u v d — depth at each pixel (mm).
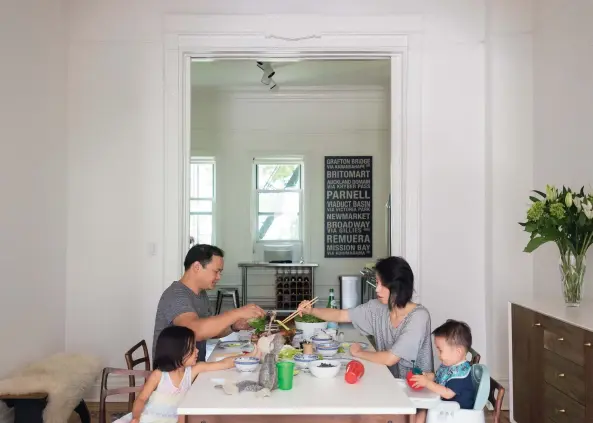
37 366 3582
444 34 4547
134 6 4520
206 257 3164
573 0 3822
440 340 2480
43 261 4109
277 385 2188
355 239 8078
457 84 4543
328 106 8078
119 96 4523
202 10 4527
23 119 3818
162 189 4508
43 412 3213
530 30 4438
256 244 8195
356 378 2268
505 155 4422
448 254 4531
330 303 4102
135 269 4508
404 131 4535
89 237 4516
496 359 4375
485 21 4527
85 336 4496
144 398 2457
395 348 2658
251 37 4520
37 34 4023
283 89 7984
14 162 3693
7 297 3578
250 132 8109
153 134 4520
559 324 2992
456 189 4535
